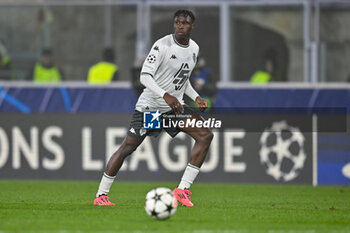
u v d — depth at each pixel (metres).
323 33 47.09
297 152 45.03
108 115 46.06
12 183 44.38
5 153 46.72
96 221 25.41
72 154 46.25
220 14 47.28
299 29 47.22
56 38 48.50
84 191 39.31
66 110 46.38
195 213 28.22
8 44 48.66
